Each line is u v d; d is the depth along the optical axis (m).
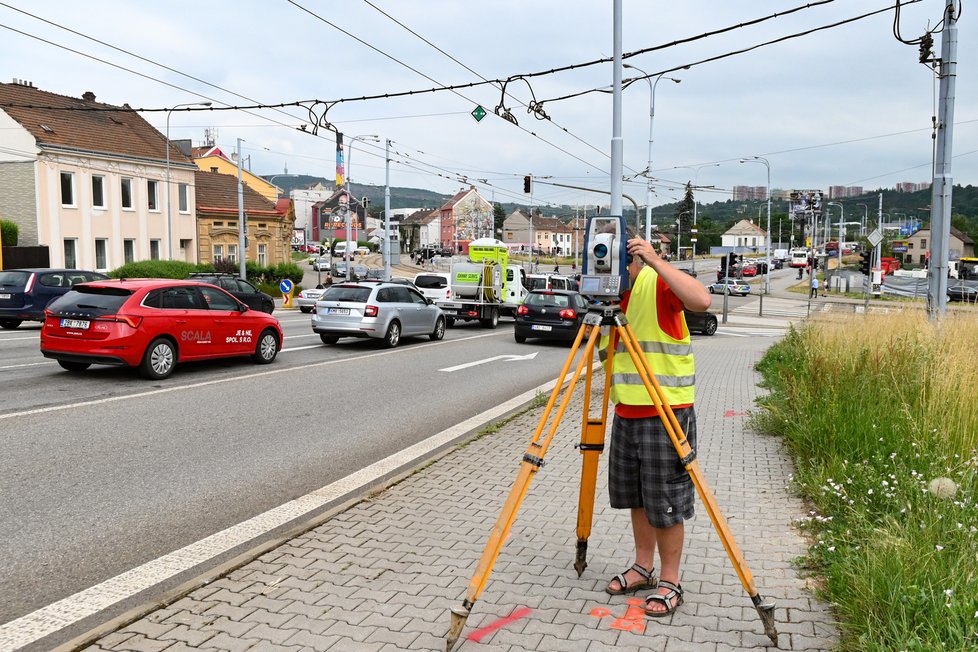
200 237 50.47
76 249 40.28
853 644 3.28
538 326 20.06
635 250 3.55
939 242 13.15
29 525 5.29
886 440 6.24
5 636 3.70
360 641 3.43
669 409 3.58
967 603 3.31
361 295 17.78
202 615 3.69
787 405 8.46
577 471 6.64
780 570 4.28
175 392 10.73
